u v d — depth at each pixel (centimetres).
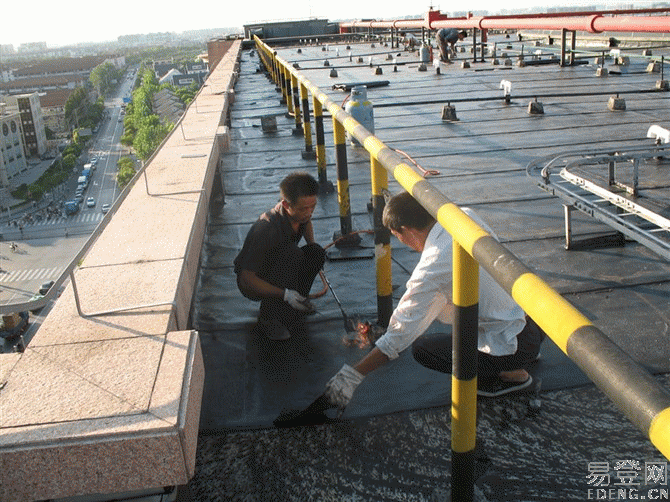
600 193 461
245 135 994
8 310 215
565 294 388
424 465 252
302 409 290
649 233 404
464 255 197
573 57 1622
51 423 200
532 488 237
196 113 877
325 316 386
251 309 401
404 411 287
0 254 8538
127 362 232
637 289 386
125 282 299
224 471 257
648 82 1254
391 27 2589
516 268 154
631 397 109
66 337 253
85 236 9219
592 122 879
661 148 552
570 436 264
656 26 1011
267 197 652
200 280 449
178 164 540
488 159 712
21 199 11338
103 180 12250
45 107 17500
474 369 212
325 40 3656
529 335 279
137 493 212
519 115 966
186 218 391
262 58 2377
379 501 236
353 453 262
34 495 199
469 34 2839
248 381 321
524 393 293
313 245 378
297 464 258
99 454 195
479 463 252
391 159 279
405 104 1124
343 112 414
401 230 271
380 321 364
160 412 203
